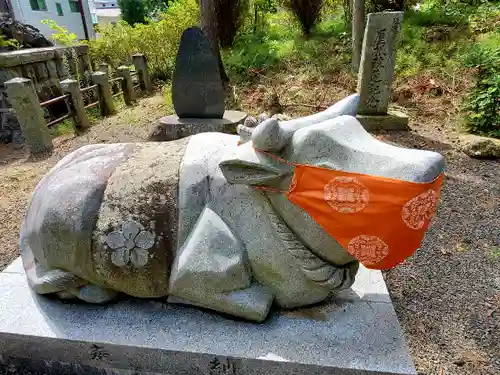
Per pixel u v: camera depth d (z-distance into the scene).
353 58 7.06
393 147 1.58
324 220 1.59
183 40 5.05
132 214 1.82
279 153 1.65
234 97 6.95
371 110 5.61
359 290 2.07
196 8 9.84
